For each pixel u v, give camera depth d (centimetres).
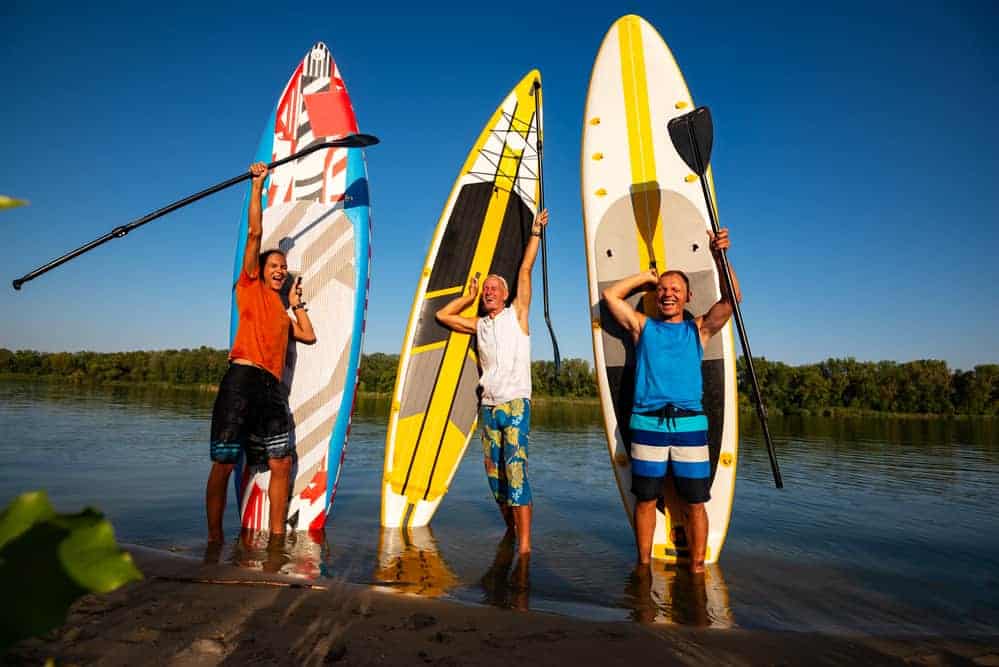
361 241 532
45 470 652
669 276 399
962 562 392
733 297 396
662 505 424
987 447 1192
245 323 427
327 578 324
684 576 361
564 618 269
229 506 521
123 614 245
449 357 537
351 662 212
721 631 260
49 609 37
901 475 774
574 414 2331
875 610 303
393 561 373
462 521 507
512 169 571
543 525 489
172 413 1458
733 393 439
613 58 508
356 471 750
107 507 495
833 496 621
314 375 506
